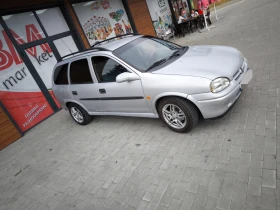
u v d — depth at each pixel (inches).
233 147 114.6
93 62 162.2
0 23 230.8
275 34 267.0
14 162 186.5
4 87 228.5
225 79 118.3
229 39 327.6
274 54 209.8
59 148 184.2
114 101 161.6
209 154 116.3
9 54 236.1
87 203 116.2
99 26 368.2
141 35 180.2
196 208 91.1
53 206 123.0
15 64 240.5
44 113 264.5
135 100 147.7
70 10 315.3
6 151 212.1
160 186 108.9
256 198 86.0
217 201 90.7
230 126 130.6
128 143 154.2
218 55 139.9
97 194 119.7
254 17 411.8
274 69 179.6
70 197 125.0
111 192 117.3
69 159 162.9
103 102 170.6
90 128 199.5
